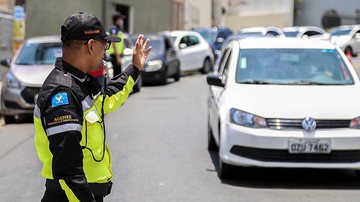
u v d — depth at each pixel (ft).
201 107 63.72
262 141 29.76
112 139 44.73
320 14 222.69
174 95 75.56
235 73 35.47
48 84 12.96
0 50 79.97
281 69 35.58
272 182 31.96
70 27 13.15
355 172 32.99
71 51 13.23
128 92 15.49
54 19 111.96
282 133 29.71
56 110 12.53
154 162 36.91
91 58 13.37
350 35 127.75
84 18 13.25
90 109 13.29
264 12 217.56
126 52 71.97
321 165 29.76
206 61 112.78
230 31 136.36
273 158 30.01
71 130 12.49
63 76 13.03
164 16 166.09
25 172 34.63
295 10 225.56
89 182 13.44
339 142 29.53
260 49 37.29
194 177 33.06
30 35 104.78
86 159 13.34
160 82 90.94
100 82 13.92
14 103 52.60
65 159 12.41
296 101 31.12
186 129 49.57
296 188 30.68
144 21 153.07
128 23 144.97
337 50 37.47
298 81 34.58
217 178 32.83
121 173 33.94
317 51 37.11
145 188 30.66
